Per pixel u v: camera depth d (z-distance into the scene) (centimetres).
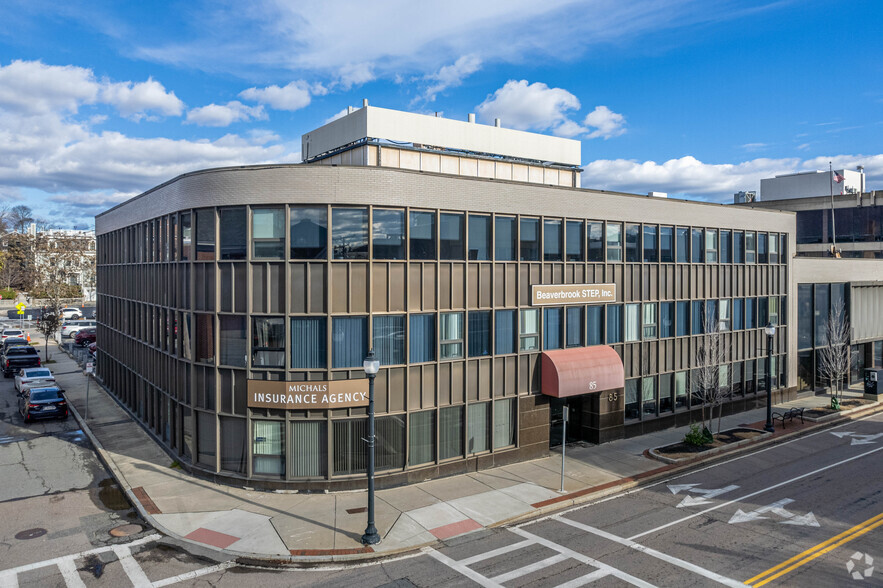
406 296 1955
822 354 3469
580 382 2259
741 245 3100
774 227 3259
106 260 3388
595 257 2470
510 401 2225
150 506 1733
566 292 2358
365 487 1900
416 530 1590
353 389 1873
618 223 2552
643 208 2620
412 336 1981
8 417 2878
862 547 1493
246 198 1870
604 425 2477
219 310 1939
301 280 1866
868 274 3897
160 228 2353
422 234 1997
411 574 1354
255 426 1903
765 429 2666
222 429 1956
